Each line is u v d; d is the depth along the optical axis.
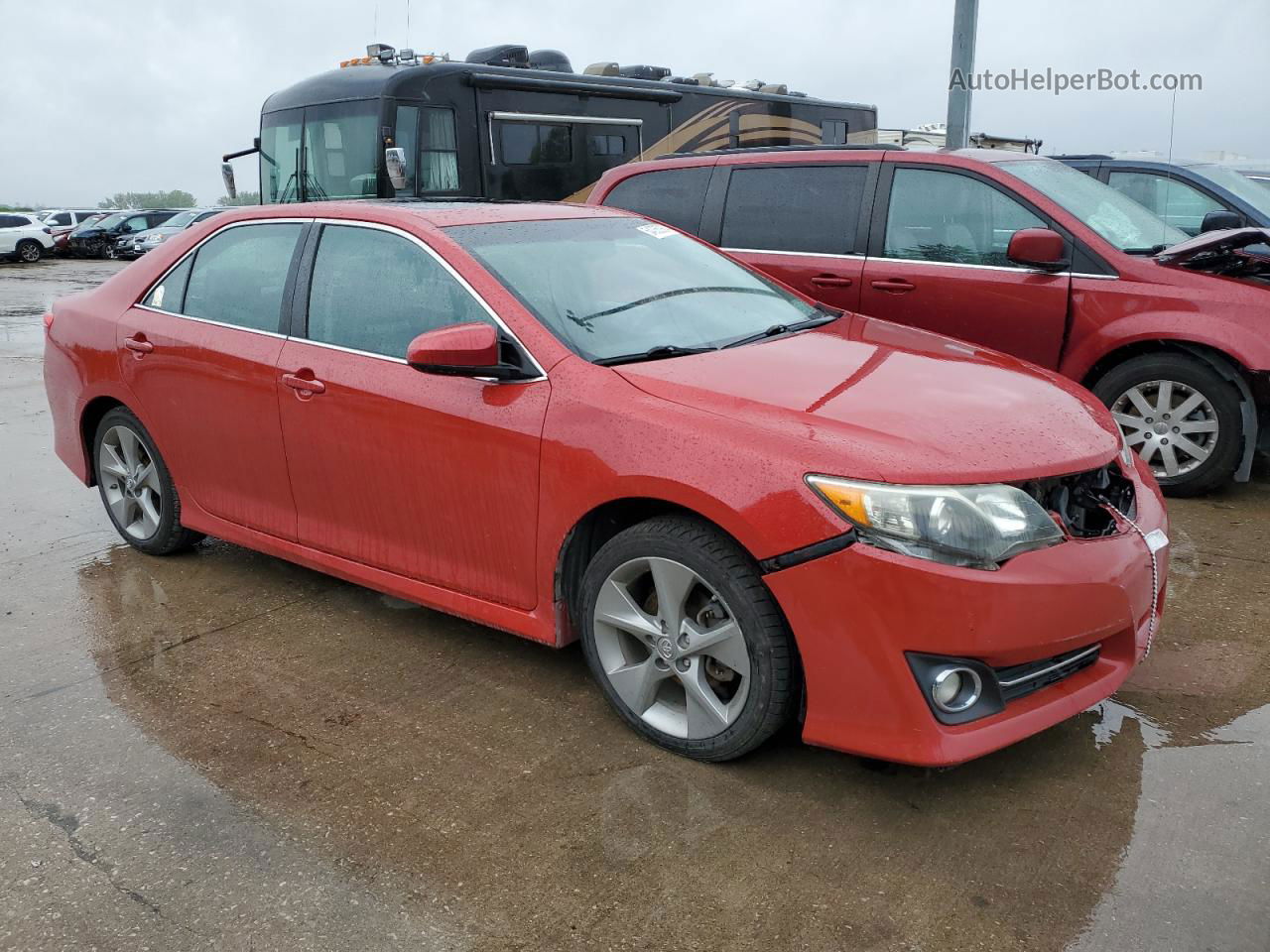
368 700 3.34
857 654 2.53
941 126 15.89
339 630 3.88
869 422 2.72
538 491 3.05
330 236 3.75
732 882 2.43
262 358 3.78
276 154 11.48
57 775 2.95
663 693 3.07
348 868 2.52
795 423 2.72
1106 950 2.19
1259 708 3.15
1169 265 5.07
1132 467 3.11
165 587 4.34
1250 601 3.94
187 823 2.71
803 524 2.54
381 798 2.80
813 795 2.75
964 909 2.32
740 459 2.66
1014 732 2.59
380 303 3.53
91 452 4.80
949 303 5.57
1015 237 5.13
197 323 4.09
